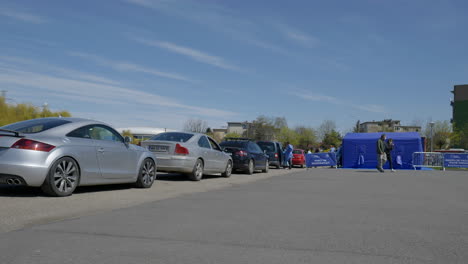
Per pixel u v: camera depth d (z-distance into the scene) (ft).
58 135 25.82
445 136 262.67
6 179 23.68
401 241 15.67
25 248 13.53
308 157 94.73
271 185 39.55
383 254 13.73
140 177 32.73
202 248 14.08
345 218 20.65
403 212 22.97
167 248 13.97
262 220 19.62
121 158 30.32
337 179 49.52
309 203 26.13
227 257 13.02
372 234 16.87
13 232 15.93
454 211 23.67
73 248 13.67
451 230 17.99
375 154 88.94
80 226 17.26
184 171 40.47
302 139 365.20
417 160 87.04
